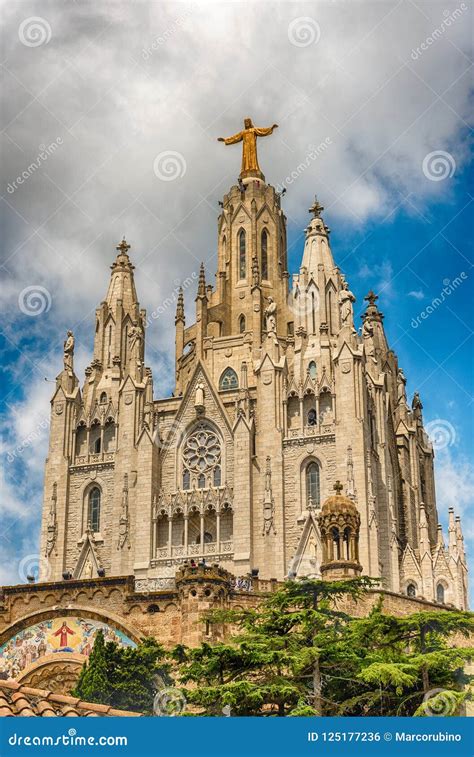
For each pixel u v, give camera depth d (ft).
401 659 160.25
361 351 336.08
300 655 157.28
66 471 349.41
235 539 323.57
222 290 392.27
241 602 196.75
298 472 327.67
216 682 160.35
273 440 332.39
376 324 403.13
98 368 369.30
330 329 352.28
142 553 329.72
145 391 354.33
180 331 387.55
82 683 177.27
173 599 193.57
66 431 354.33
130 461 343.05
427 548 333.83
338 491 238.07
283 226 409.90
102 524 341.41
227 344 372.99
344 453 322.55
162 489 341.41
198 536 333.62
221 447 340.39
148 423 345.51
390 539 323.78
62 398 358.02
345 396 329.52
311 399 337.72
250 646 159.12
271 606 179.83
